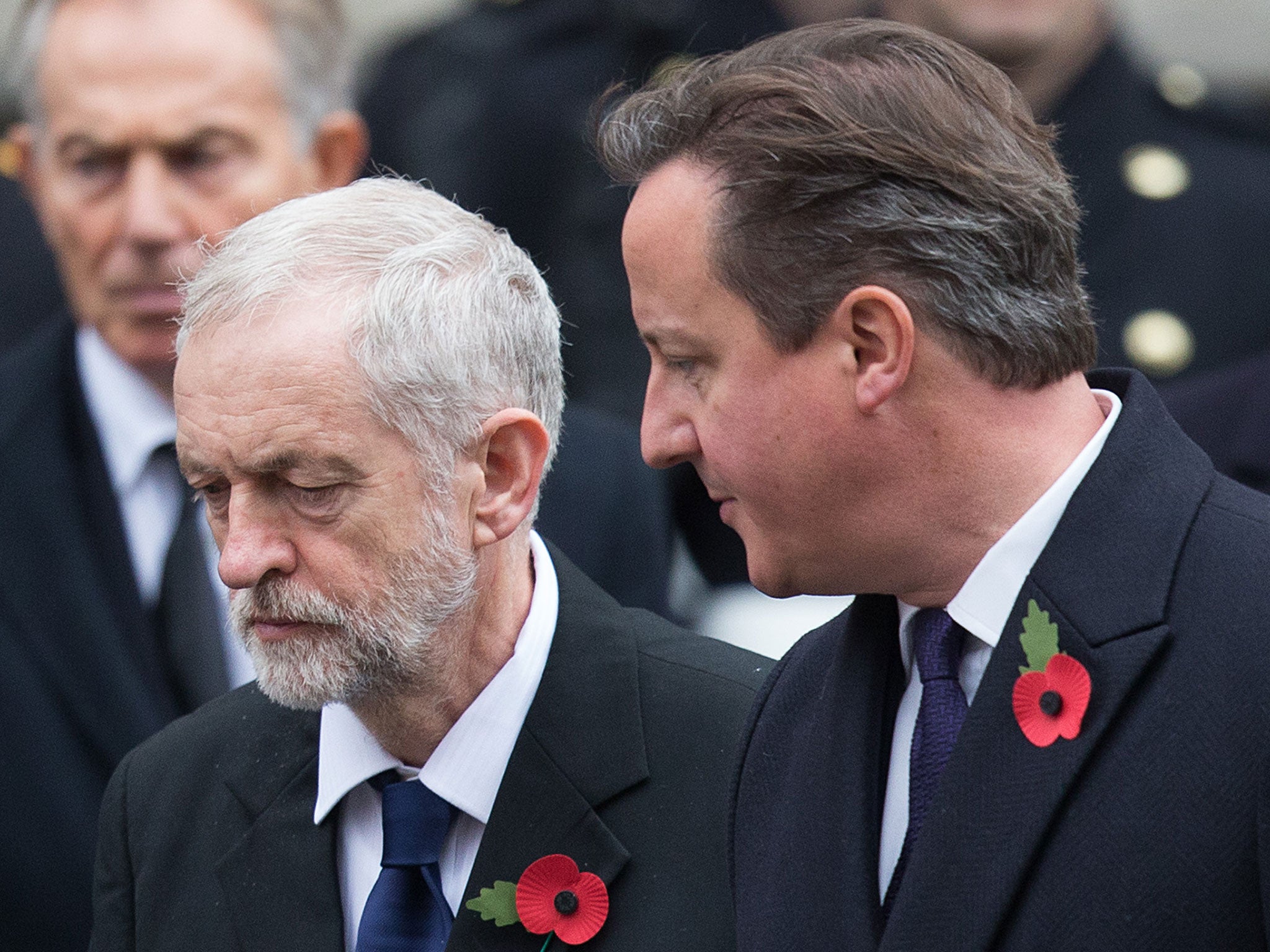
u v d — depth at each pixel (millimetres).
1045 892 7770
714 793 9938
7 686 13828
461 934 9703
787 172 8125
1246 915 7461
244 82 15062
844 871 8555
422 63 20109
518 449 9891
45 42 15023
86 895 13578
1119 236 16828
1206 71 25031
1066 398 8359
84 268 14773
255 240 9547
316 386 9227
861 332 8164
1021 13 16266
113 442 14750
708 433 8539
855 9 18250
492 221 18906
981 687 8164
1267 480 13875
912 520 8352
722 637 16328
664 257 8422
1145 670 7797
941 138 8125
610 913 9750
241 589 9500
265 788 10305
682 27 18688
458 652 9914
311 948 9883
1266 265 16719
